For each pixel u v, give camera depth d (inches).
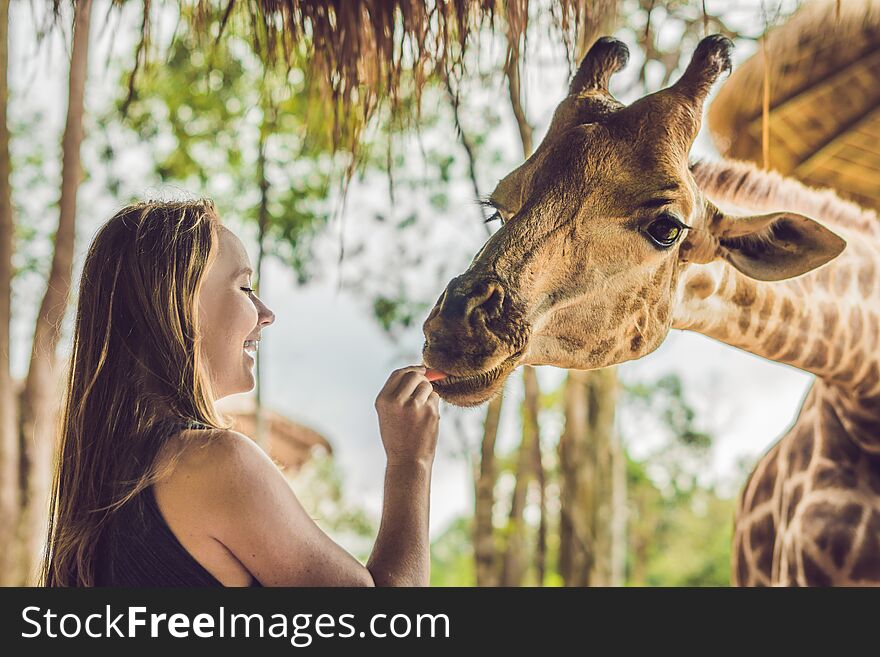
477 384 94.6
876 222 133.3
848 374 124.1
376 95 109.9
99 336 71.0
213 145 350.3
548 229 96.8
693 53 103.1
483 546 396.5
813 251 104.0
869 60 144.8
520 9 104.6
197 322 71.9
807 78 148.6
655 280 101.2
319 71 111.3
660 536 924.0
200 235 72.8
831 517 124.5
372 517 661.3
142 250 71.3
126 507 66.9
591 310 98.9
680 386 686.5
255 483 66.4
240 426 92.0
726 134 159.8
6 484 314.8
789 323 119.5
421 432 77.7
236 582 67.6
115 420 69.2
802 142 155.7
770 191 125.0
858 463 128.2
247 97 326.6
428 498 75.9
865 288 124.8
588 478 376.5
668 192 96.9
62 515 70.2
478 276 94.7
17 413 319.6
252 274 78.4
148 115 343.6
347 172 112.0
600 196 97.4
